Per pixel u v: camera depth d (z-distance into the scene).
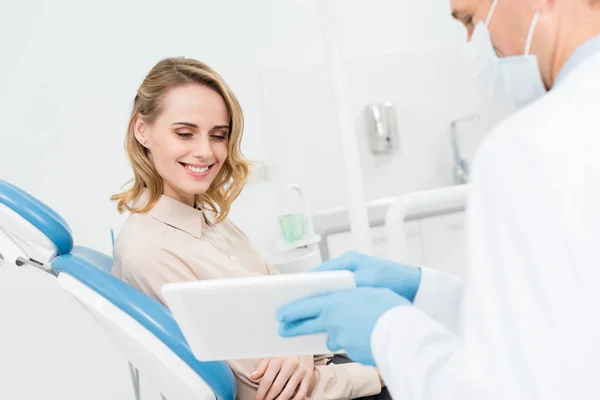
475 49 0.60
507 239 0.40
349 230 2.32
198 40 2.21
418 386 0.46
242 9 2.23
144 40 2.16
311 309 0.63
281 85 2.27
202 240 1.28
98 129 2.13
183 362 0.84
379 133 2.31
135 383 1.44
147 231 1.20
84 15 2.10
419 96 2.42
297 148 2.30
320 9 1.58
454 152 2.44
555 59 0.53
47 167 2.10
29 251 1.10
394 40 2.40
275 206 2.29
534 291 0.38
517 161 0.41
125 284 0.90
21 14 2.04
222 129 1.29
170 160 1.24
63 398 2.15
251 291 0.65
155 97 1.24
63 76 2.09
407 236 2.36
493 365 0.39
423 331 0.50
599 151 0.39
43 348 2.12
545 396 0.37
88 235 2.15
